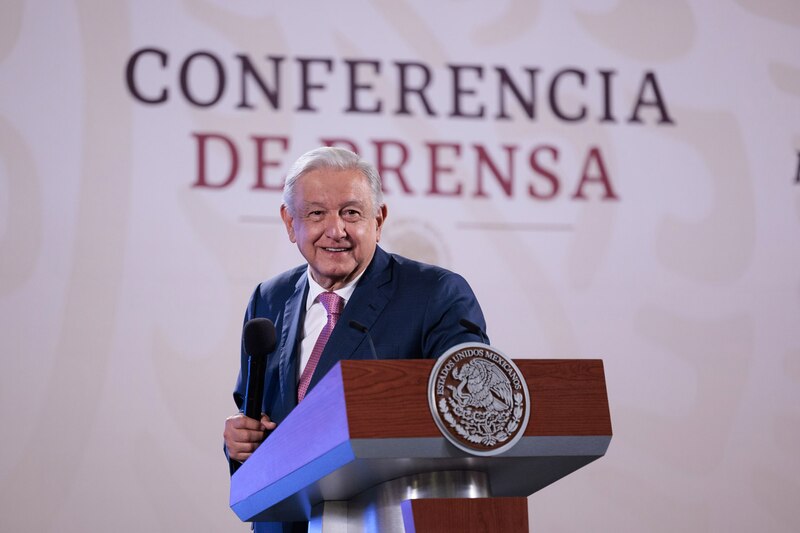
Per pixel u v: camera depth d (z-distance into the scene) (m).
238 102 16.61
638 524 16.61
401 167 16.83
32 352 15.60
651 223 17.36
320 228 8.06
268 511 7.11
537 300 16.92
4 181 15.84
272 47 16.78
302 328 8.36
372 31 17.05
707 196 17.55
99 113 16.23
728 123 17.75
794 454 17.11
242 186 16.48
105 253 16.00
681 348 17.16
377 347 7.86
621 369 17.00
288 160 16.64
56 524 15.33
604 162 17.36
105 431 15.65
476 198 16.95
